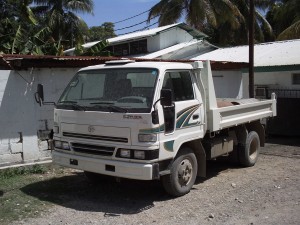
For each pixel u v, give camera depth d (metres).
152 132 6.18
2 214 6.14
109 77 6.90
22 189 7.46
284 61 15.16
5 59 8.47
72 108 6.86
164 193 7.30
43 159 9.45
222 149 8.33
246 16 32.06
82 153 6.77
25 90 9.14
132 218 6.04
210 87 7.63
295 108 14.04
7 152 8.92
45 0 35.59
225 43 32.47
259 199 6.91
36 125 9.32
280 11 30.55
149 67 6.63
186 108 6.96
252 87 13.27
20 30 15.41
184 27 25.41
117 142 6.38
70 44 34.75
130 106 6.38
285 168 9.32
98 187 7.74
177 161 6.86
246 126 9.70
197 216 6.11
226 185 7.84
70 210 6.39
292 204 6.63
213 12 27.95
